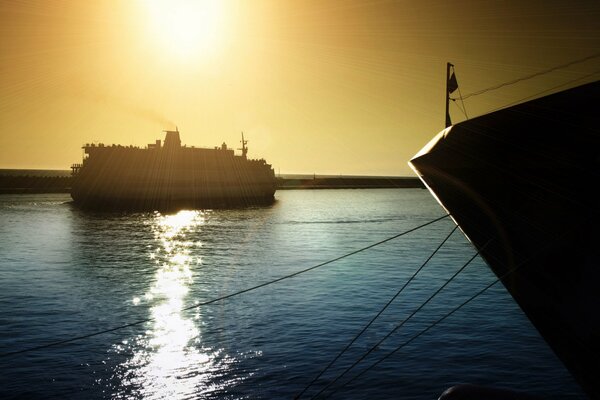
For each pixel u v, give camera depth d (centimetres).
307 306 3375
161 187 15638
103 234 8662
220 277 4662
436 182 1199
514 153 1099
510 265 1095
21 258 5866
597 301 970
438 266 4988
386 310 3228
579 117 1070
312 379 2131
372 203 19000
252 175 17912
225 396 1988
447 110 1471
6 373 2197
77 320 3119
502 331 2703
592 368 991
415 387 2038
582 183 1012
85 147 15888
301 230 9206
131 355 2439
